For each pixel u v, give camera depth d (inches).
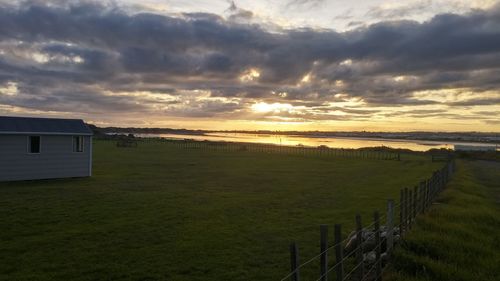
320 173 1496.1
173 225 580.7
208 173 1376.7
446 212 601.9
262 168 1647.4
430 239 434.3
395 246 413.7
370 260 376.5
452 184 1055.0
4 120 1054.4
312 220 638.5
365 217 667.4
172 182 1101.7
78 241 484.7
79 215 633.6
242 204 775.7
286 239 514.3
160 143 3902.6
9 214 628.7
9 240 484.1
